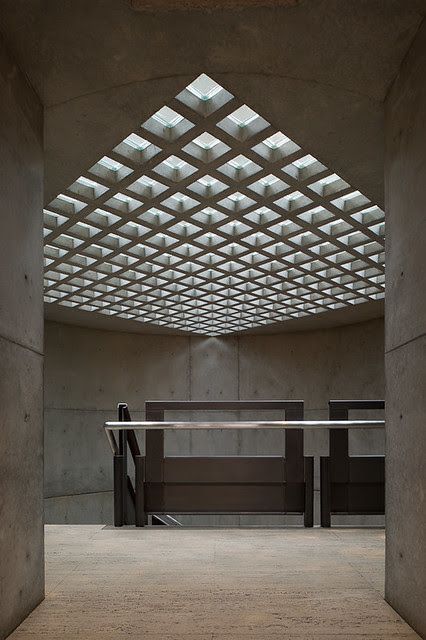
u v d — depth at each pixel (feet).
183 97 13.19
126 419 15.85
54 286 31.71
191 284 32.71
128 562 11.74
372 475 15.34
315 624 8.35
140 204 20.51
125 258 28.04
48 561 11.84
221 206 20.62
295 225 23.25
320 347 47.80
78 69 10.66
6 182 8.81
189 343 50.67
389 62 10.13
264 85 11.88
